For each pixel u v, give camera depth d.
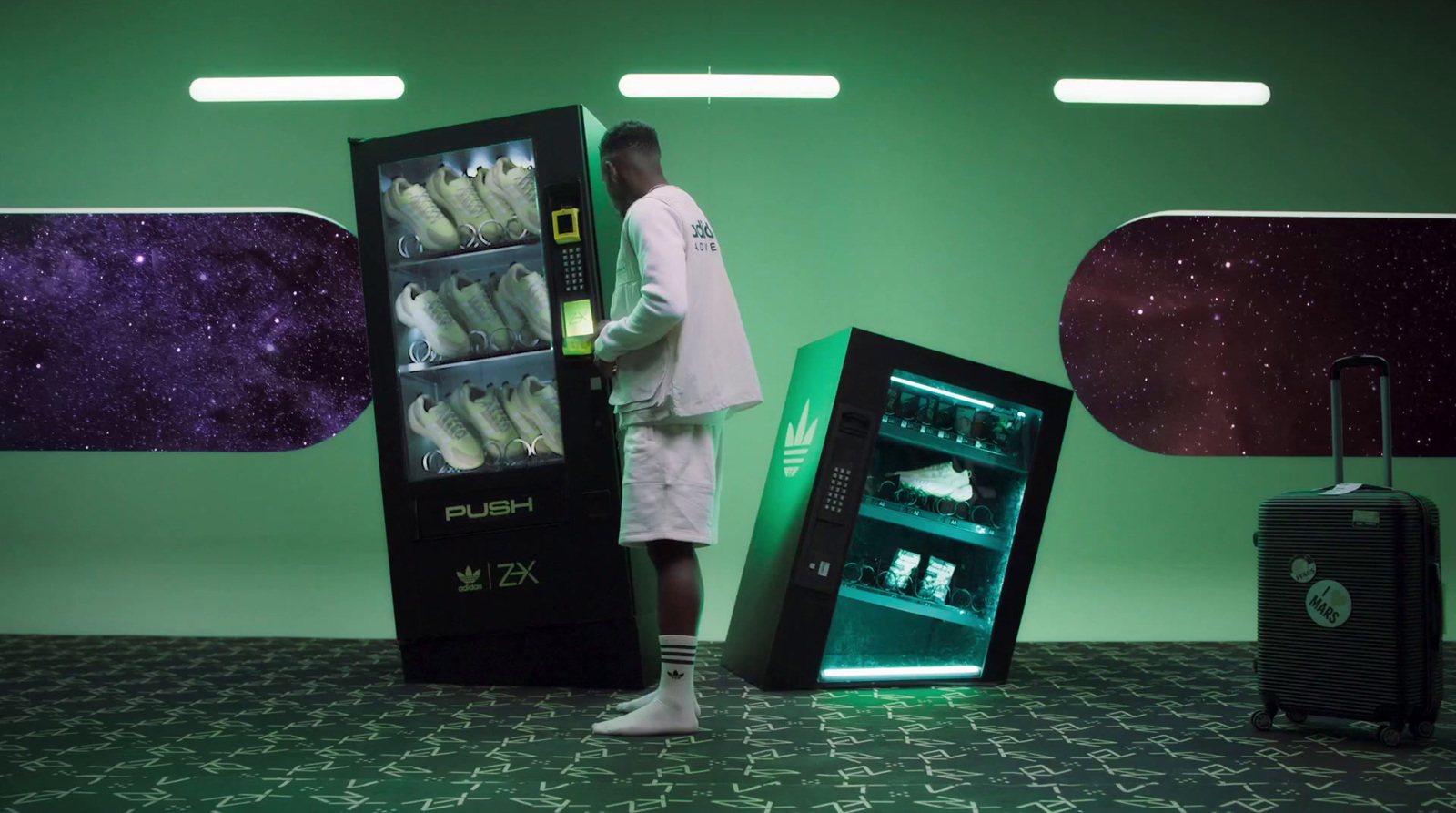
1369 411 5.18
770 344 5.19
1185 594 5.20
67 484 5.22
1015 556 3.94
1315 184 5.26
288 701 3.59
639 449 3.10
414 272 4.17
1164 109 5.27
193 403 5.20
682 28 5.23
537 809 2.35
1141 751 2.91
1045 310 5.22
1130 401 5.20
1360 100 5.28
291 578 5.19
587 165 3.78
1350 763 2.78
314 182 5.23
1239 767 2.73
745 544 5.16
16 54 5.29
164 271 5.21
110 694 3.74
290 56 5.25
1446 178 5.27
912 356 3.81
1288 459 5.20
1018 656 4.67
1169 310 5.21
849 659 4.14
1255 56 5.28
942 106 5.25
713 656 4.66
